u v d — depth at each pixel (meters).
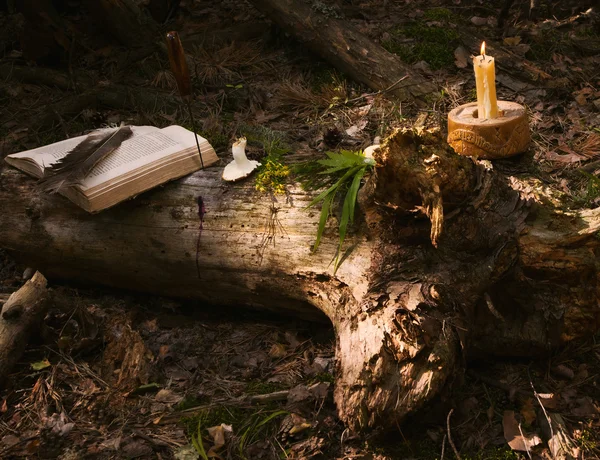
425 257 1.65
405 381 1.57
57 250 1.86
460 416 1.64
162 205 1.80
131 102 2.36
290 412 1.65
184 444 1.63
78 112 2.36
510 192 1.66
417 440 1.62
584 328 1.68
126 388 1.71
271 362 1.75
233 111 2.34
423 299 1.61
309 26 2.35
